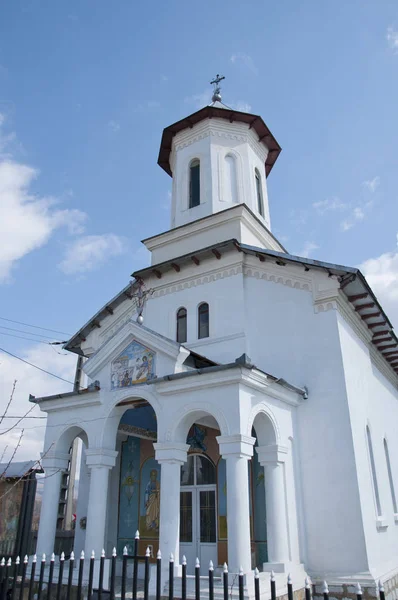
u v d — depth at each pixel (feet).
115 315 66.03
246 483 35.91
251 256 55.42
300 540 41.50
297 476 43.80
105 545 52.65
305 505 43.19
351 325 52.70
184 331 57.98
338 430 44.01
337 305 48.60
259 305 53.06
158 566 24.68
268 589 33.58
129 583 40.73
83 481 59.98
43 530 43.96
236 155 68.74
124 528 53.98
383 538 45.93
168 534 37.24
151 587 36.24
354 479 42.04
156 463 54.49
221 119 70.18
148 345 44.52
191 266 59.36
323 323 48.21
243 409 37.70
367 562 39.40
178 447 39.78
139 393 43.19
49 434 47.70
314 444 44.60
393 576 44.04
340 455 43.24
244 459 36.58
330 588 39.22
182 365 43.37
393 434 64.39
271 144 73.97
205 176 67.15
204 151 68.69
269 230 68.08
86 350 67.62
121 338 46.19
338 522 41.45
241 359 37.27
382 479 51.16
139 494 54.44
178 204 68.44
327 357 46.88
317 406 45.68
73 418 46.96
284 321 50.60
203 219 62.49
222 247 55.83
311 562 41.29
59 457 46.57
